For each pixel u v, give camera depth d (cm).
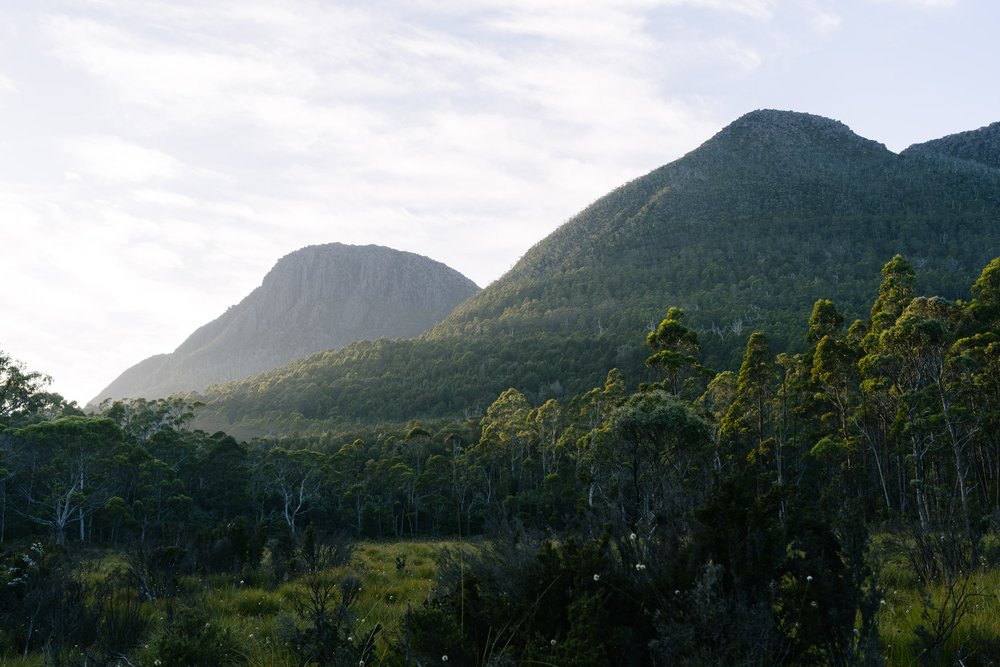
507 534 538
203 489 5884
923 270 16175
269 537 1680
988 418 2944
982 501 3133
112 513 4344
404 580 1090
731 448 3042
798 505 427
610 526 478
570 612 392
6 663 607
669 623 363
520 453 6950
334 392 17288
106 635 625
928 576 670
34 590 763
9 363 5781
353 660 446
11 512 4609
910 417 3094
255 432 15062
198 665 504
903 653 428
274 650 570
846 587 384
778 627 368
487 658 396
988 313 3525
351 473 6688
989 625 473
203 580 1112
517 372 14975
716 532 412
